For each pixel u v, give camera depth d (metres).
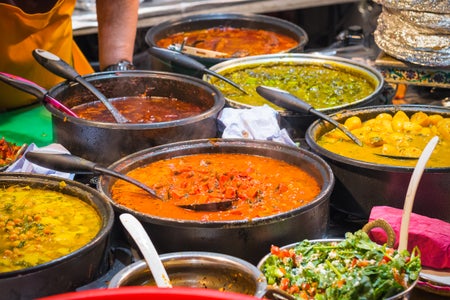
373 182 1.93
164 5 3.22
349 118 2.18
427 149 1.74
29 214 1.81
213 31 3.07
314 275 1.62
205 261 1.65
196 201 1.83
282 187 1.89
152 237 1.74
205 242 1.72
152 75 2.37
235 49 2.89
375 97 2.29
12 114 2.49
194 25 3.06
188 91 2.34
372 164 1.92
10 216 1.81
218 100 2.21
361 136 2.12
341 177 1.96
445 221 1.94
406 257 1.66
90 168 1.88
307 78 2.53
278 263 1.66
